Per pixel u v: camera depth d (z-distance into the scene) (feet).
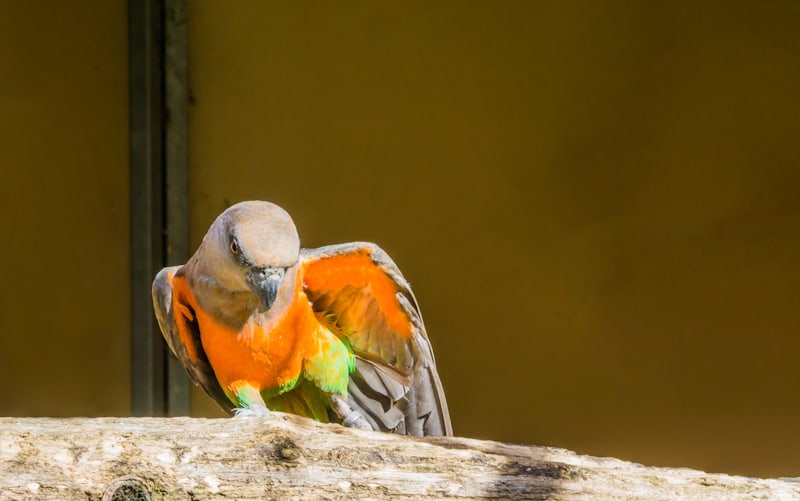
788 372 41.91
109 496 19.02
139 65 45.73
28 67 45.57
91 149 45.80
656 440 42.68
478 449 20.81
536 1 45.03
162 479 19.33
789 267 42.24
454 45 45.50
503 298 44.42
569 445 43.32
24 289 44.91
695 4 43.80
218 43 46.52
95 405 44.96
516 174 44.80
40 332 44.88
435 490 19.92
